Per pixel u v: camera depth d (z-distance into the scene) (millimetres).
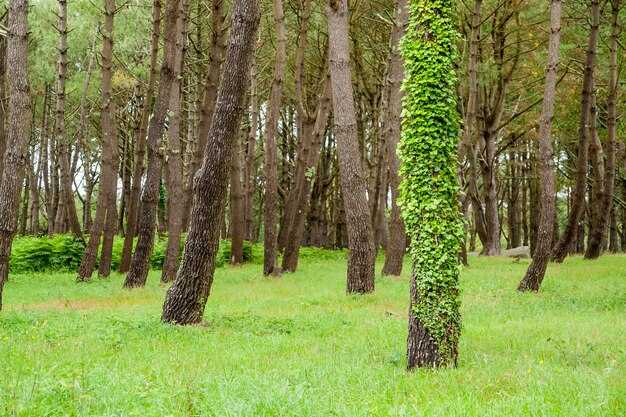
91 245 20109
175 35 18031
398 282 17609
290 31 28797
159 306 13641
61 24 21281
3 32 11844
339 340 9297
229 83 11141
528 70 27844
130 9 24969
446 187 7766
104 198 20359
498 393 5965
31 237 31500
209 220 11039
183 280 10938
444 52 7961
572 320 11016
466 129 21578
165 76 17984
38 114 37188
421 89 7914
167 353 8227
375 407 5281
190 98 30734
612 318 11344
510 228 44938
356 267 15250
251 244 29828
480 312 12078
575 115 28875
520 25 24766
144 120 21297
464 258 23781
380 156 30031
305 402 5383
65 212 39688
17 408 4633
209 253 11055
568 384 6168
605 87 28688
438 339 7527
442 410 5270
